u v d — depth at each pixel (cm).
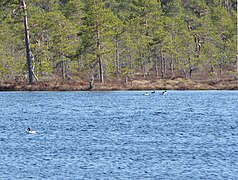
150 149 7631
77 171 6356
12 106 15288
